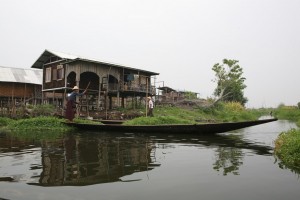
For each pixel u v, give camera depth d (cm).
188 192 392
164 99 3741
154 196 374
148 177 467
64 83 2372
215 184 430
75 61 2295
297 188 414
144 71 2727
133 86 2644
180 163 581
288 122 2667
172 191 396
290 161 591
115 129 1265
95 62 2325
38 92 3177
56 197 365
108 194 380
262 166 559
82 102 2608
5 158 618
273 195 384
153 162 588
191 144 890
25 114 1925
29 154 670
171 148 793
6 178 454
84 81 2645
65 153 687
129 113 2159
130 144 865
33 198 360
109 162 581
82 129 1359
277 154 699
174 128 1173
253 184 432
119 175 477
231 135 1282
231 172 507
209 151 747
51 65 2564
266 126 2078
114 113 2117
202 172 505
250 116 3142
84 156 647
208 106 3391
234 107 3916
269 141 1022
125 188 406
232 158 643
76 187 408
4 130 1358
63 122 1451
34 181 438
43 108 2031
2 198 359
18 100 3206
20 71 3281
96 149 755
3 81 3005
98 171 504
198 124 1150
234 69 3412
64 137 1055
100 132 1266
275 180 455
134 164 566
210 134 1236
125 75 2717
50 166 539
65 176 468
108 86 2527
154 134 1179
